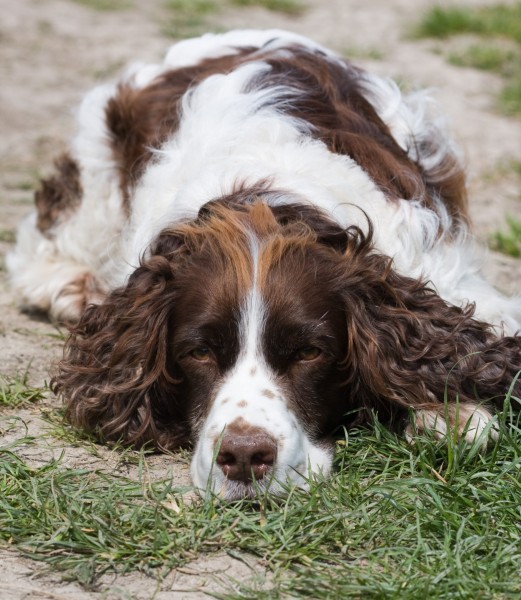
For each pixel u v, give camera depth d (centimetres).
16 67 1523
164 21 1844
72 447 546
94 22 1806
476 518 462
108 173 755
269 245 512
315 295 511
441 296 599
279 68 679
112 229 749
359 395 546
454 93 1480
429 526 454
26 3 1883
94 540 441
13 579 424
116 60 1585
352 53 1673
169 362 539
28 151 1189
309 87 661
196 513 463
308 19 1925
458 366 549
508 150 1230
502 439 522
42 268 790
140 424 549
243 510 467
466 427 508
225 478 470
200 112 653
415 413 539
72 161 799
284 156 595
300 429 501
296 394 507
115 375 554
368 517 457
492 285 702
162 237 554
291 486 471
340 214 561
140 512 462
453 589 412
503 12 1927
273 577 424
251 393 489
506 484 488
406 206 607
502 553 430
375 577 419
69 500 474
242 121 626
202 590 416
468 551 436
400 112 693
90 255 775
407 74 1562
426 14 1845
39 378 634
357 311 530
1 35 1678
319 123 635
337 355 521
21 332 727
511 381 554
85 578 420
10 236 926
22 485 491
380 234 587
